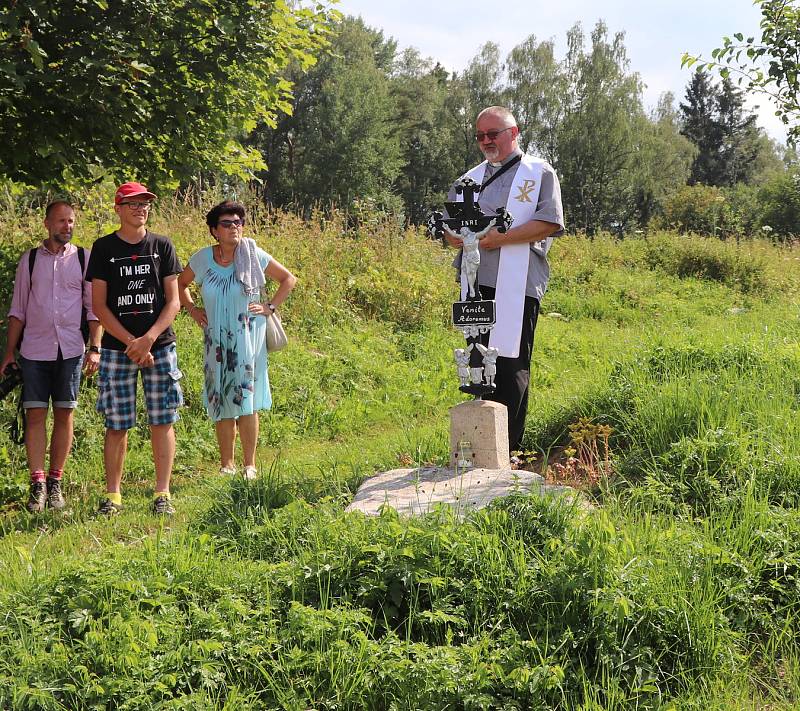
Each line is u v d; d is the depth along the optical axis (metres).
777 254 20.31
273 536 4.66
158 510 5.83
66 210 6.54
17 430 6.49
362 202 15.83
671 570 4.00
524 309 6.17
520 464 6.28
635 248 20.33
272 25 8.27
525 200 6.07
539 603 3.88
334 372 10.17
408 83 68.12
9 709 3.19
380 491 5.25
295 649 3.56
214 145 8.98
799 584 4.09
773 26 9.51
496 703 3.35
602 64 58.16
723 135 81.12
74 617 3.66
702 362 6.98
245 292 6.50
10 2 6.39
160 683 3.32
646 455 5.67
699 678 3.60
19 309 6.54
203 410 8.61
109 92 6.96
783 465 5.10
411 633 3.84
